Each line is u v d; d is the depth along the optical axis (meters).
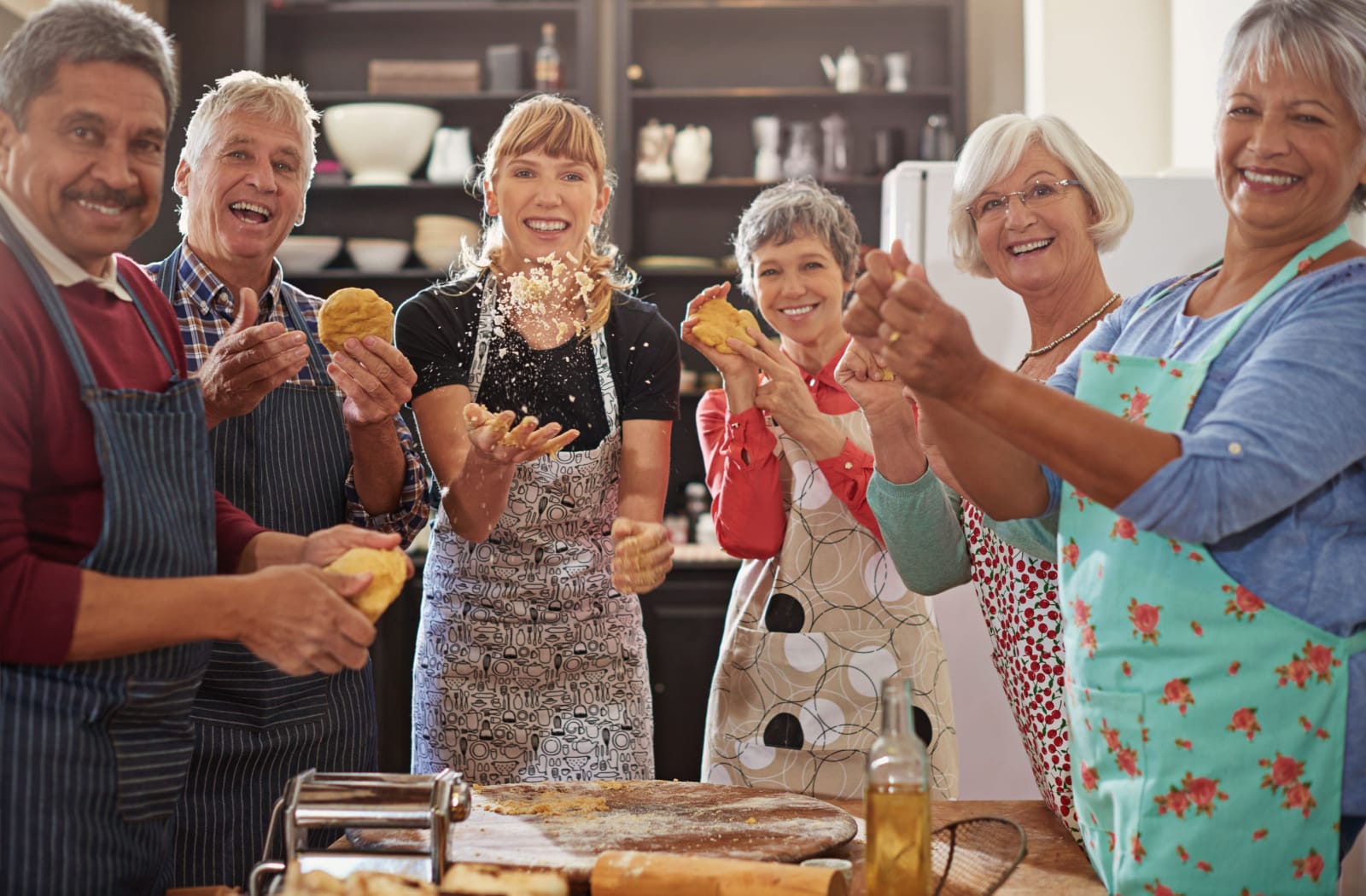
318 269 3.86
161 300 1.29
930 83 4.15
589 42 4.01
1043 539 1.27
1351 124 1.00
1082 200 1.57
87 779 1.04
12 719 1.00
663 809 1.29
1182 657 0.99
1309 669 0.96
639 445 1.82
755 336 1.79
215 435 1.57
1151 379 1.06
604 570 1.81
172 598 0.98
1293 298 1.00
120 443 1.05
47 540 1.04
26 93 1.03
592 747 1.78
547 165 1.77
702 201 4.18
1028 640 1.40
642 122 4.16
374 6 4.04
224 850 1.52
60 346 1.05
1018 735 2.51
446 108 4.16
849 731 1.74
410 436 1.78
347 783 1.06
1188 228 2.64
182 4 4.18
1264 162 1.02
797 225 1.86
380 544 1.14
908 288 0.90
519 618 1.77
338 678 1.64
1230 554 0.98
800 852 1.14
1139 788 1.01
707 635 3.57
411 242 4.13
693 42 4.19
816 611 1.77
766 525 1.79
